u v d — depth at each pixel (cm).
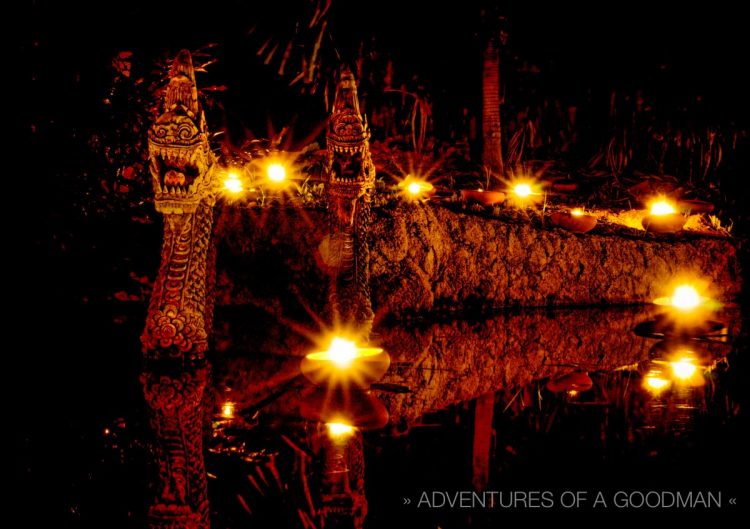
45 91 385
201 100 514
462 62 789
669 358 364
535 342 407
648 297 577
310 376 290
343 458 217
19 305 372
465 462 213
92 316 411
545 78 828
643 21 771
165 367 309
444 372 332
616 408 269
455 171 741
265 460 216
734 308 553
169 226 304
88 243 397
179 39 461
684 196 720
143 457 217
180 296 308
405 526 171
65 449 222
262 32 557
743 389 296
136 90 414
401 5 691
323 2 543
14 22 373
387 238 486
